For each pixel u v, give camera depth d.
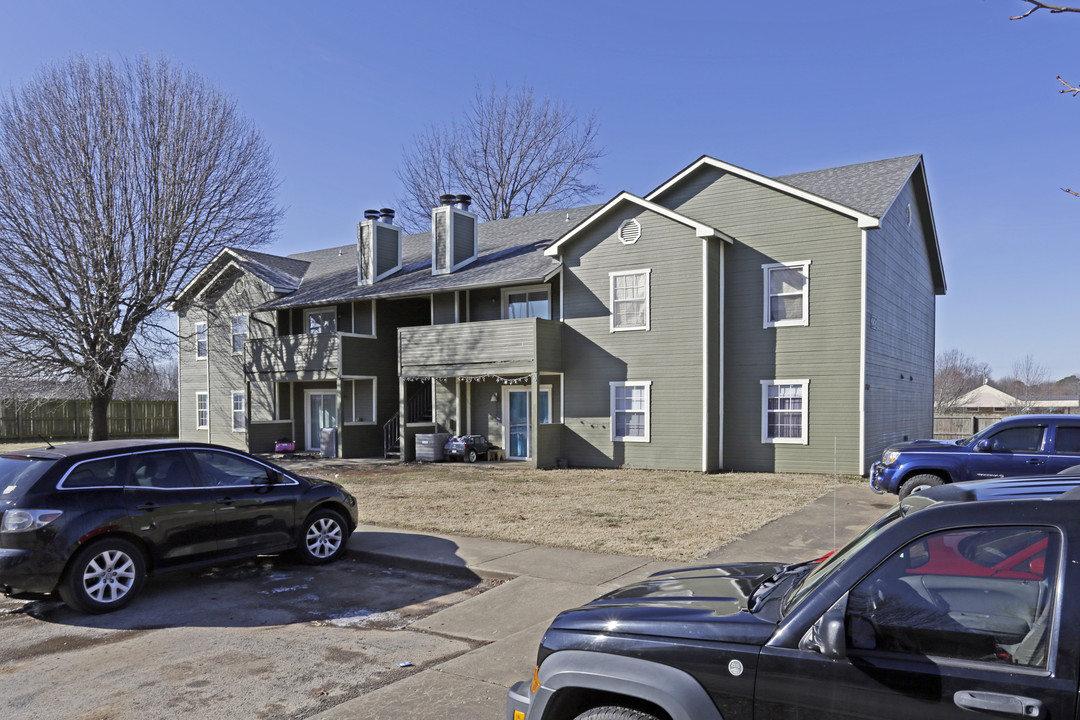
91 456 7.04
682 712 2.70
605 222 19.09
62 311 20.55
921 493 2.99
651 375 18.27
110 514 6.85
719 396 17.69
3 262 19.42
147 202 21.38
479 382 21.84
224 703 4.75
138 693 4.93
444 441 21.30
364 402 24.22
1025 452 10.01
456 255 22.48
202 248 22.42
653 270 18.27
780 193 17.08
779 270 17.16
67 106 20.20
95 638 6.12
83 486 6.86
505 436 21.27
